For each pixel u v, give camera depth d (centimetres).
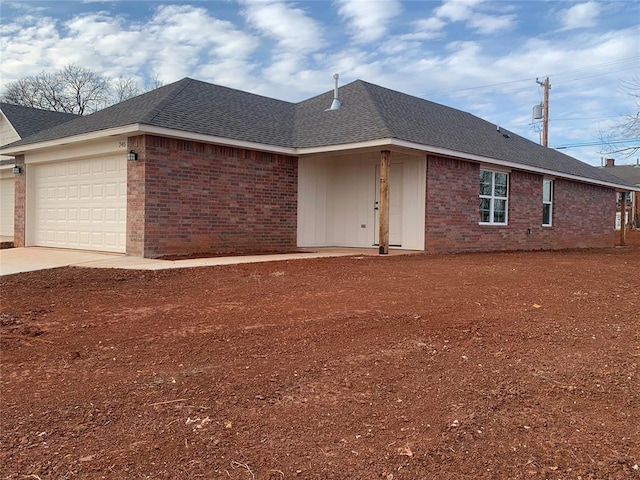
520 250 1573
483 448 265
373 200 1381
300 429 284
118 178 1086
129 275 786
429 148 1196
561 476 240
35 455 254
